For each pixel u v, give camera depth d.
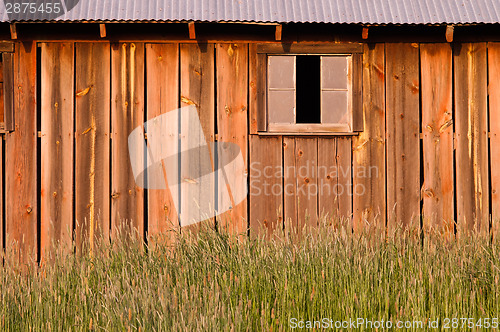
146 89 25.27
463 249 20.31
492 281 18.27
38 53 25.22
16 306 18.06
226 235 22.27
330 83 25.73
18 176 24.89
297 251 19.89
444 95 25.56
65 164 24.98
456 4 25.19
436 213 25.33
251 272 19.34
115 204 25.03
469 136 25.50
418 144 25.47
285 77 25.70
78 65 25.14
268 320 17.02
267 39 25.53
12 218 24.81
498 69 25.61
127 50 25.27
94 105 25.11
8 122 24.95
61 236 24.81
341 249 19.75
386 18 24.52
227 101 25.38
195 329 15.43
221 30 25.44
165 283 18.70
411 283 18.06
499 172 25.39
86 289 18.84
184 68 25.36
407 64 25.61
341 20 24.33
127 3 24.81
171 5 24.81
